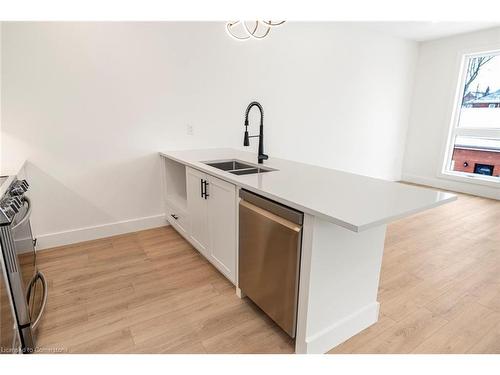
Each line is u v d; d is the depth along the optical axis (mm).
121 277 2217
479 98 4691
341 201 1380
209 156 2748
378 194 1505
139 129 2896
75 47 2471
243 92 3447
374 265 1696
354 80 4457
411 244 2887
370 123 4875
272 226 1510
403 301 1994
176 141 3121
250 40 3344
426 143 5301
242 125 3527
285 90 3791
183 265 2400
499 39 4254
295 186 1652
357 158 4883
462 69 4727
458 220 3574
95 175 2771
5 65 2244
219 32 3121
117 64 2668
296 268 1418
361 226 1083
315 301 1440
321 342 1522
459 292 2102
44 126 2471
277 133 3877
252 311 1863
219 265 2146
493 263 2520
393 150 5395
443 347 1598
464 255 2660
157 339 1624
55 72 2430
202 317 1803
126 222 3004
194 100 3135
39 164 2510
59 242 2701
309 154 4277
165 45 2854
